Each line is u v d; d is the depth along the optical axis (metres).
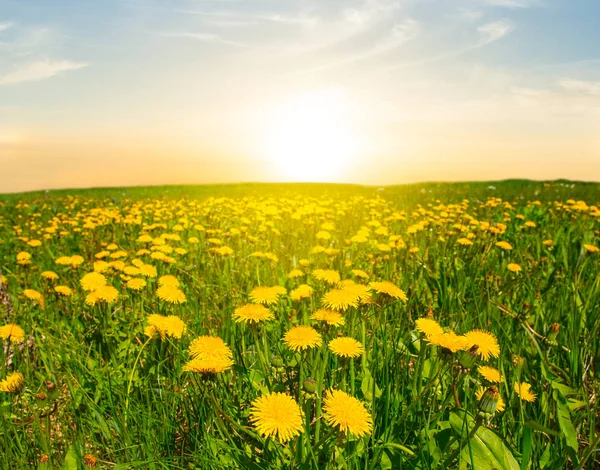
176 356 2.38
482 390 1.89
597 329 2.78
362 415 1.34
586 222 6.79
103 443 1.87
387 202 12.63
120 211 10.46
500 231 4.69
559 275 3.79
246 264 4.47
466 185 18.62
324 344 1.75
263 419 1.26
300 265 4.24
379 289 2.00
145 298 3.20
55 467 1.65
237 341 2.61
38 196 17.62
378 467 1.58
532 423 1.45
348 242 5.10
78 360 2.42
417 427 1.78
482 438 1.53
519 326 2.71
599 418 2.05
